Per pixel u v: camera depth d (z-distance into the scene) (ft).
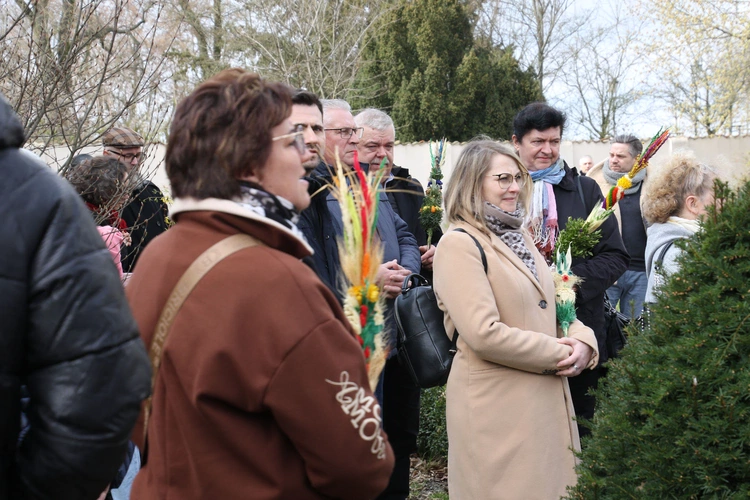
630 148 18.81
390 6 67.51
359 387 4.85
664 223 11.50
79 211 4.19
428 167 45.27
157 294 4.93
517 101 70.33
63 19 11.47
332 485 4.78
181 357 4.72
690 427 6.15
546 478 9.21
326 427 4.64
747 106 59.52
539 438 9.25
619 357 12.22
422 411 15.76
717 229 6.59
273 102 5.07
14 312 3.92
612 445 6.75
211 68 57.00
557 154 12.69
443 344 10.09
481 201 9.72
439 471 15.21
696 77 61.57
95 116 13.88
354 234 5.69
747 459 5.87
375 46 69.51
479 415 9.36
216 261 4.81
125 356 4.12
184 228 5.08
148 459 5.13
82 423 3.95
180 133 5.06
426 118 66.33
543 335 9.30
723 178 11.51
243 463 4.70
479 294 9.12
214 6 57.31
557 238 12.06
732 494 5.85
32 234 4.00
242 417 4.72
